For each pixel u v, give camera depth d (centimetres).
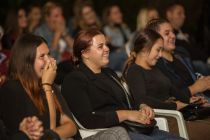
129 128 519
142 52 593
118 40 1039
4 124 455
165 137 520
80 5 984
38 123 420
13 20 824
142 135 509
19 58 461
